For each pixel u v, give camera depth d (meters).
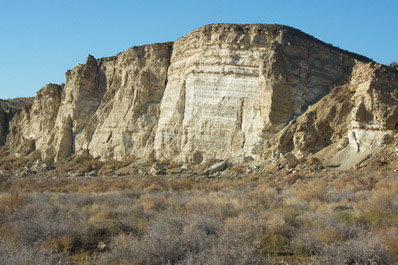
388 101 34.84
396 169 28.92
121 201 18.09
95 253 9.17
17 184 34.53
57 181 37.81
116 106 60.12
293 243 9.06
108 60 68.19
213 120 45.84
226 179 35.06
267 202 15.30
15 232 10.38
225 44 47.41
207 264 6.82
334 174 31.22
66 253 8.81
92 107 66.38
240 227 9.50
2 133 95.31
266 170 36.84
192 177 38.72
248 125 43.59
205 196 20.03
